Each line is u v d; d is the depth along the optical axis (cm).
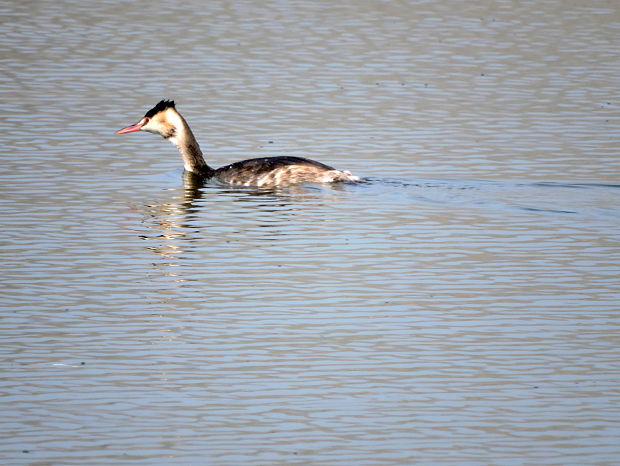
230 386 1225
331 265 1622
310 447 1093
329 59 3067
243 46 3195
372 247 1706
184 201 1975
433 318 1422
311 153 2261
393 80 2862
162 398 1193
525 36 3356
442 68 2986
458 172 2114
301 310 1448
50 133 2378
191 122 2486
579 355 1308
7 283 1539
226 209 1925
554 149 2270
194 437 1110
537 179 2064
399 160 2200
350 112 2570
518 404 1187
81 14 3572
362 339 1354
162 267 1611
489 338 1358
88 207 1920
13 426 1130
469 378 1248
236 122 2491
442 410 1172
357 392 1212
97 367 1270
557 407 1180
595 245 1714
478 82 2847
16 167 2142
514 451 1086
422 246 1711
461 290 1521
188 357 1301
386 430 1128
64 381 1234
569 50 3181
